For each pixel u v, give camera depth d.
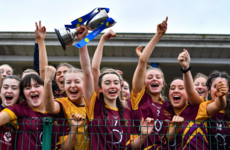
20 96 4.07
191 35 7.93
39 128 3.69
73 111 3.97
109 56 8.14
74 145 3.75
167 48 8.04
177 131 3.91
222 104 3.84
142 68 4.21
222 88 3.79
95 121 3.83
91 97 3.96
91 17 3.47
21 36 7.80
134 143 3.78
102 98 4.15
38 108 3.94
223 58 8.21
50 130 3.27
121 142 3.75
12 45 7.88
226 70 8.62
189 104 4.33
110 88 4.04
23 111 3.77
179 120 3.52
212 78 4.54
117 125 3.82
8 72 5.05
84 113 4.02
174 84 4.34
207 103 4.13
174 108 4.36
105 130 3.40
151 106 4.23
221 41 7.94
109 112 3.98
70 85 4.04
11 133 3.64
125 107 4.25
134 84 4.30
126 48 7.98
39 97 3.95
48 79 3.60
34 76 3.99
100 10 3.53
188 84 4.07
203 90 5.14
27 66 8.54
